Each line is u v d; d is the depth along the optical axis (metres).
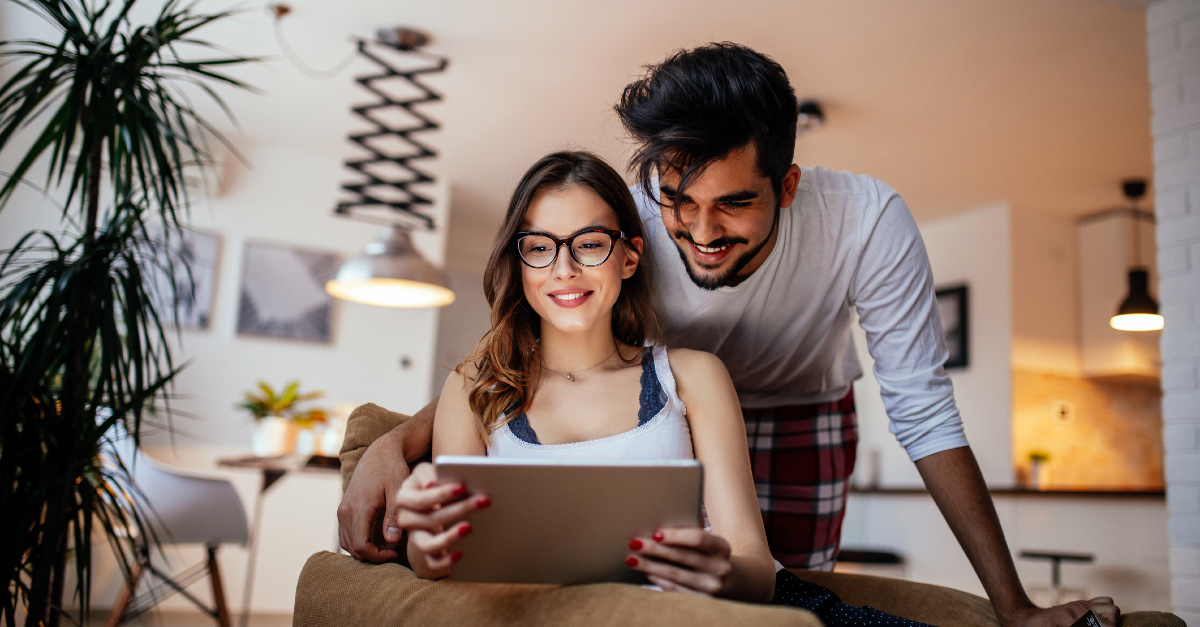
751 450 2.00
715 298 1.54
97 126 2.01
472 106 4.58
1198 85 2.96
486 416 1.24
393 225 3.65
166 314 4.81
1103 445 5.72
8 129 1.97
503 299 1.30
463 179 5.60
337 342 5.24
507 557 0.90
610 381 1.27
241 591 4.74
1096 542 3.49
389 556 1.14
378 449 1.24
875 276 1.54
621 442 1.18
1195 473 2.79
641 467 0.82
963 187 5.45
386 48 3.99
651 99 1.27
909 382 1.54
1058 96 4.23
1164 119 3.04
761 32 3.73
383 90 4.44
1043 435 5.50
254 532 3.57
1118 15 3.52
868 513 4.70
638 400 1.24
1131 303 4.74
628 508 0.85
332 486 5.03
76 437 1.93
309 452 4.55
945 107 4.38
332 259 5.27
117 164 2.08
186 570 4.65
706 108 1.21
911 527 4.38
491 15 3.70
